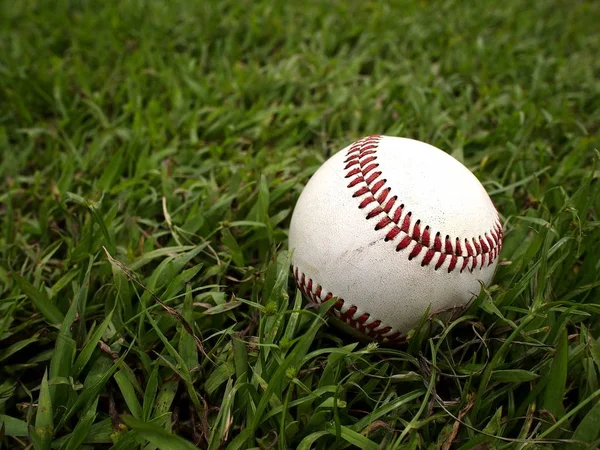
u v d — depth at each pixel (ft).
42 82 0.88
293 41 1.03
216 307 0.48
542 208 0.59
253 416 0.41
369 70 1.01
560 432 0.42
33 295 0.48
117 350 0.47
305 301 0.50
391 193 0.43
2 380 0.48
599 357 0.43
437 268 0.42
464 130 0.77
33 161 0.75
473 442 0.41
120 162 0.68
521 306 0.50
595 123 0.83
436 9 1.21
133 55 0.96
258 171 0.67
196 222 0.58
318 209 0.45
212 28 1.06
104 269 0.53
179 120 0.81
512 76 0.95
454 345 0.49
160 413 0.43
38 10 1.16
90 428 0.42
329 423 0.42
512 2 1.26
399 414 0.43
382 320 0.44
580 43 1.11
